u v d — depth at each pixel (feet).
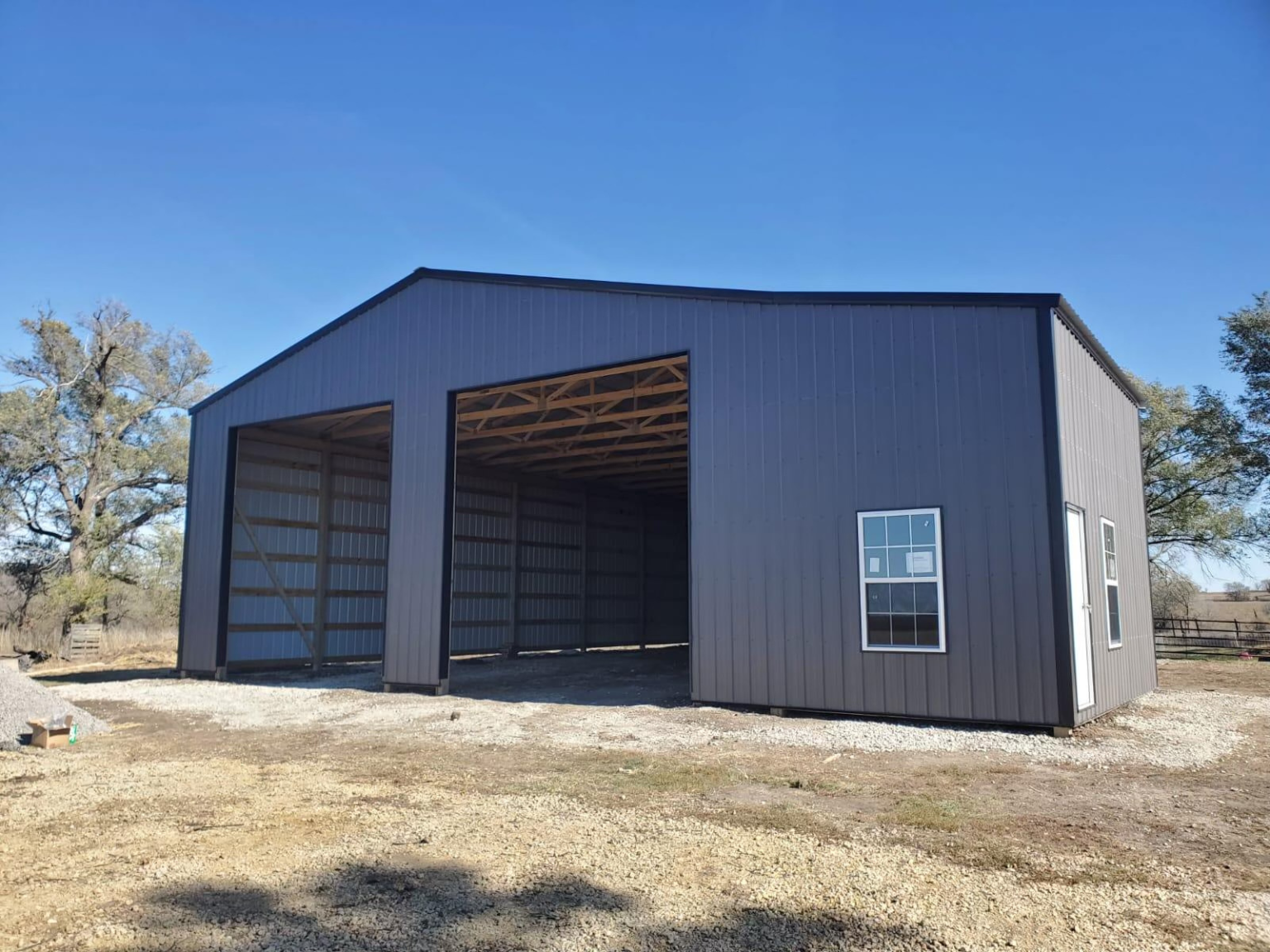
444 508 40.63
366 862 14.71
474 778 21.57
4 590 86.84
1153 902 12.35
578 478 72.49
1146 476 83.87
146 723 32.53
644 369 39.99
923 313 29.25
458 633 61.77
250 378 49.96
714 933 11.51
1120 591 35.37
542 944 11.32
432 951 11.17
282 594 52.70
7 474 80.53
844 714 29.40
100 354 85.05
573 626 71.61
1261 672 51.34
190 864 14.75
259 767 23.47
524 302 39.19
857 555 29.53
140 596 85.92
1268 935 11.14
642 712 31.91
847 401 30.32
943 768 21.76
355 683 45.34
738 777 20.95
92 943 11.54
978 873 13.62
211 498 50.78
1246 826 16.31
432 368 42.01
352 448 57.62
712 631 32.50
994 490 27.27
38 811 18.75
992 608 26.91
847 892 12.84
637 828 16.49
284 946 11.37
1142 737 25.89
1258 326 78.54
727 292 33.06
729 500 32.45
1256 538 81.15
